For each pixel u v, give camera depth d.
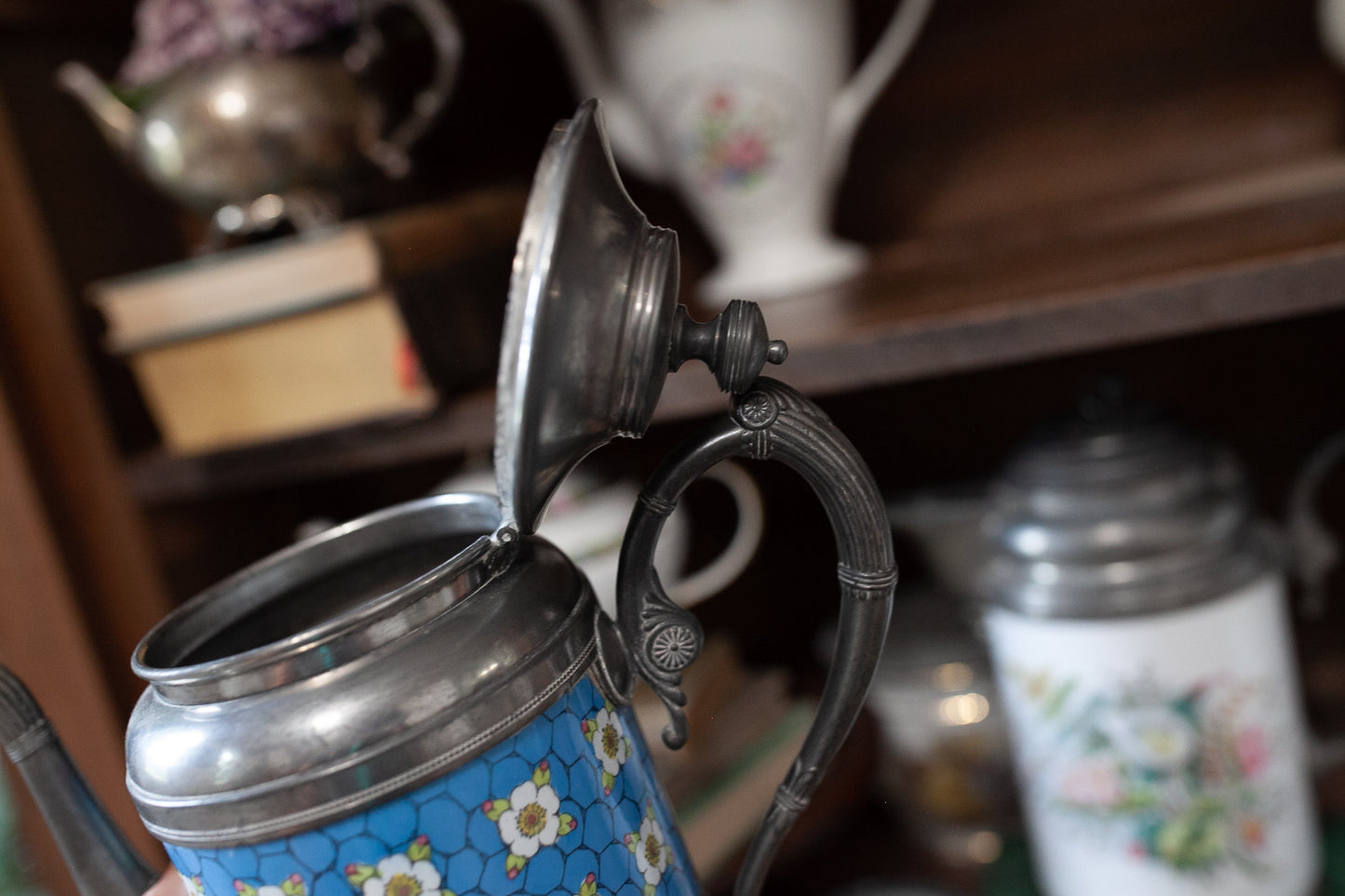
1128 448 0.60
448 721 0.39
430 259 0.66
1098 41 0.76
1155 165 0.76
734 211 0.72
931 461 0.84
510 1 0.82
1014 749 0.67
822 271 0.73
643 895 0.42
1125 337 0.53
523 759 0.40
